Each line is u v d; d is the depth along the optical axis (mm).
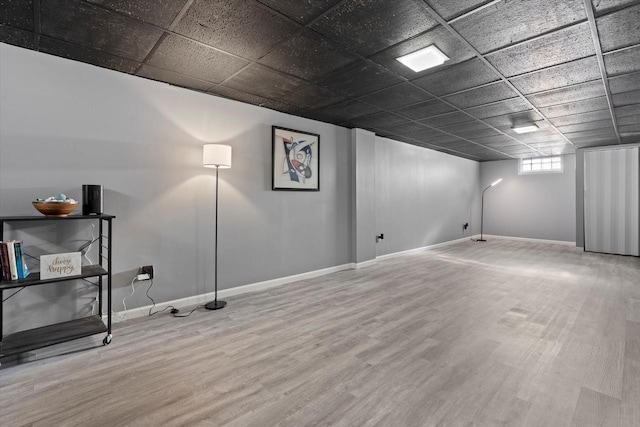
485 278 4270
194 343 2324
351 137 4848
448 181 7504
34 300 2363
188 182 3125
